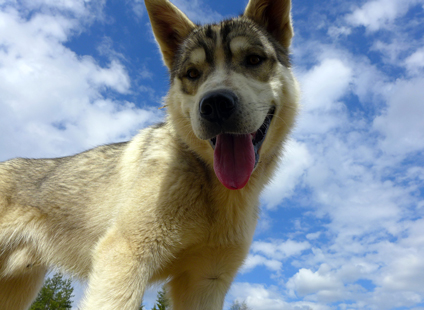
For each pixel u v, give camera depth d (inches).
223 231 15.4
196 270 16.6
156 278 16.8
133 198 14.5
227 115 12.9
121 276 13.2
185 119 15.5
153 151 15.8
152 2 17.5
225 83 13.8
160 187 14.4
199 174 15.0
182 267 16.7
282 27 18.3
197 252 15.9
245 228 16.0
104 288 13.0
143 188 14.5
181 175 14.7
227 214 15.1
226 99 12.8
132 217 14.1
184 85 16.1
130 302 13.1
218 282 16.6
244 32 15.8
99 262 13.8
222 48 15.7
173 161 15.0
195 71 16.1
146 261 13.8
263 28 17.7
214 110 12.9
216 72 14.9
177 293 17.4
